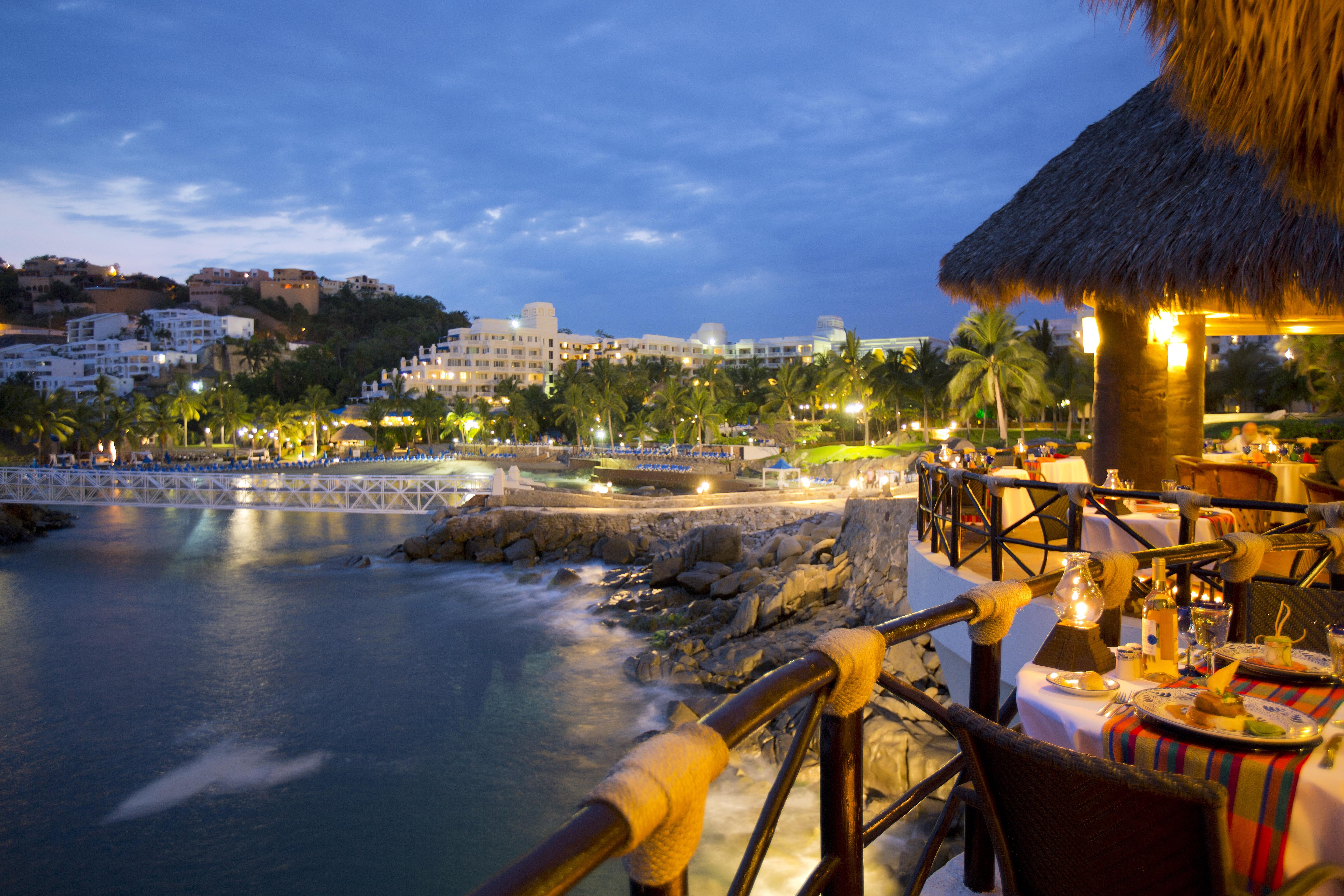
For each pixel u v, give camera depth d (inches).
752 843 57.2
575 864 34.1
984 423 2234.3
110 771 498.3
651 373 4685.0
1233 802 74.9
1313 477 357.7
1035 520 304.8
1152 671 103.0
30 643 783.1
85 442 3366.1
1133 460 330.0
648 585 907.4
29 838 422.3
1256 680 100.0
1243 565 125.0
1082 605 102.0
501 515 1163.3
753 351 6318.9
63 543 1462.8
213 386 5128.0
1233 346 2201.0
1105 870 61.2
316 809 444.8
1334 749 74.7
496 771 480.1
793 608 638.5
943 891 97.7
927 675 403.5
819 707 61.5
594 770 474.6
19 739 546.6
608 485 1699.1
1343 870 65.9
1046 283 294.2
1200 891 55.9
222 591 1011.9
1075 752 58.7
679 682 581.6
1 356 5979.3
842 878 65.9
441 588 984.9
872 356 2694.4
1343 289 221.5
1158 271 257.9
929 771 320.5
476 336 5600.4
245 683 654.5
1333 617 123.0
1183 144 289.9
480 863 391.9
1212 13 106.7
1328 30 101.8
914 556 316.2
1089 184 318.7
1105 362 336.2
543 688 603.2
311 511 1382.9
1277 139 116.5
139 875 388.2
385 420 4313.5
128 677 676.1
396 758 502.6
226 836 420.2
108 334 6879.9
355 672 670.5
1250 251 237.3
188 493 1483.8
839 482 1701.5
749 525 1135.0
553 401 4269.2
